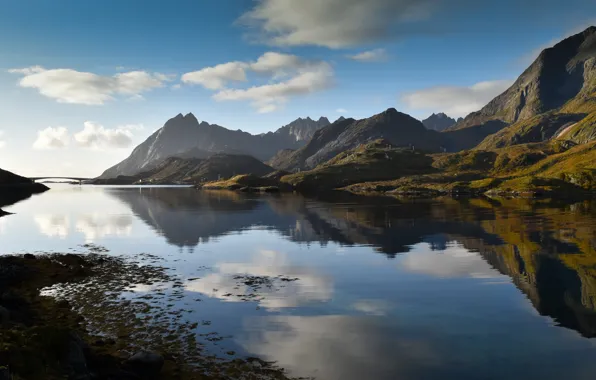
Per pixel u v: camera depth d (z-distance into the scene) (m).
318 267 39.72
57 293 30.14
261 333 22.17
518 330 22.52
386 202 147.75
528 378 17.02
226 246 53.09
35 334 15.55
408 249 48.97
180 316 24.97
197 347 20.16
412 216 91.12
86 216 96.75
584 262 39.41
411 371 17.70
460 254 45.00
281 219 88.81
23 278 33.91
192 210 115.69
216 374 17.22
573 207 105.81
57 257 42.56
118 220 87.88
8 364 13.45
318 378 17.03
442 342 20.94
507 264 39.47
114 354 18.88
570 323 23.47
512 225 69.69
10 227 74.75
